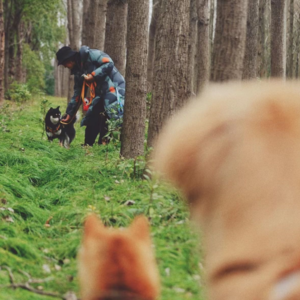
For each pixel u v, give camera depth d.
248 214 0.81
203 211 0.85
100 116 10.59
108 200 5.83
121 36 12.48
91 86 10.38
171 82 7.11
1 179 6.16
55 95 55.47
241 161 0.81
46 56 38.09
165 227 4.58
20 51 32.28
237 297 0.79
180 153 0.84
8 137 10.47
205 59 18.02
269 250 0.79
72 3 23.23
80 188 6.64
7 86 27.48
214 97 0.88
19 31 31.45
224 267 0.82
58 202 6.11
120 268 1.71
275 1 14.55
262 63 22.75
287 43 25.16
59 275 3.65
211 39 24.03
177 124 0.87
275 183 0.80
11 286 3.18
